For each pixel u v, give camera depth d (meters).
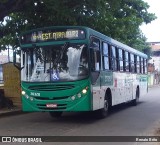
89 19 18.67
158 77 69.81
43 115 16.95
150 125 13.09
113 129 12.21
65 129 12.31
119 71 17.73
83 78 13.06
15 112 17.48
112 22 21.23
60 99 13.18
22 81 13.77
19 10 17.97
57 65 13.31
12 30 19.98
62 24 18.52
